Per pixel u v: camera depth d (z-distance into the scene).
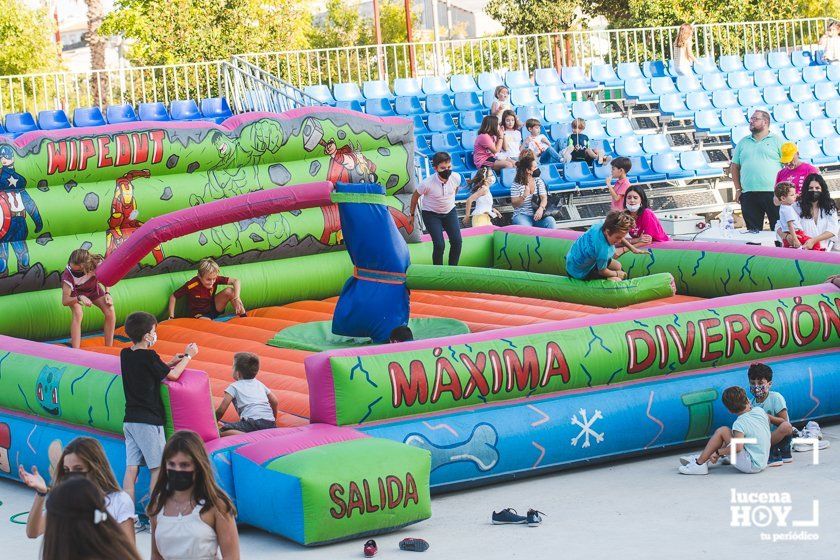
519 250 21.66
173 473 8.40
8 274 17.97
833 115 32.66
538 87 32.41
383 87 31.16
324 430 12.28
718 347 14.43
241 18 43.62
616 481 13.12
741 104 32.56
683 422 14.12
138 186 18.97
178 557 8.43
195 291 19.27
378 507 11.34
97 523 6.67
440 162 20.33
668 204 29.17
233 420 13.53
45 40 50.72
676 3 42.66
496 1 47.81
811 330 15.02
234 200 16.34
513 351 13.32
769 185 23.48
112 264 16.72
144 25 43.91
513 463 13.16
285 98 26.61
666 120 31.59
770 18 42.66
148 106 28.41
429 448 12.66
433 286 16.91
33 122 27.59
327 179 20.50
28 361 13.95
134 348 11.97
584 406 13.61
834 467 13.07
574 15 47.97
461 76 32.16
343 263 20.95
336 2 67.38
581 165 28.20
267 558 11.02
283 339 17.25
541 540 11.02
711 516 11.49
